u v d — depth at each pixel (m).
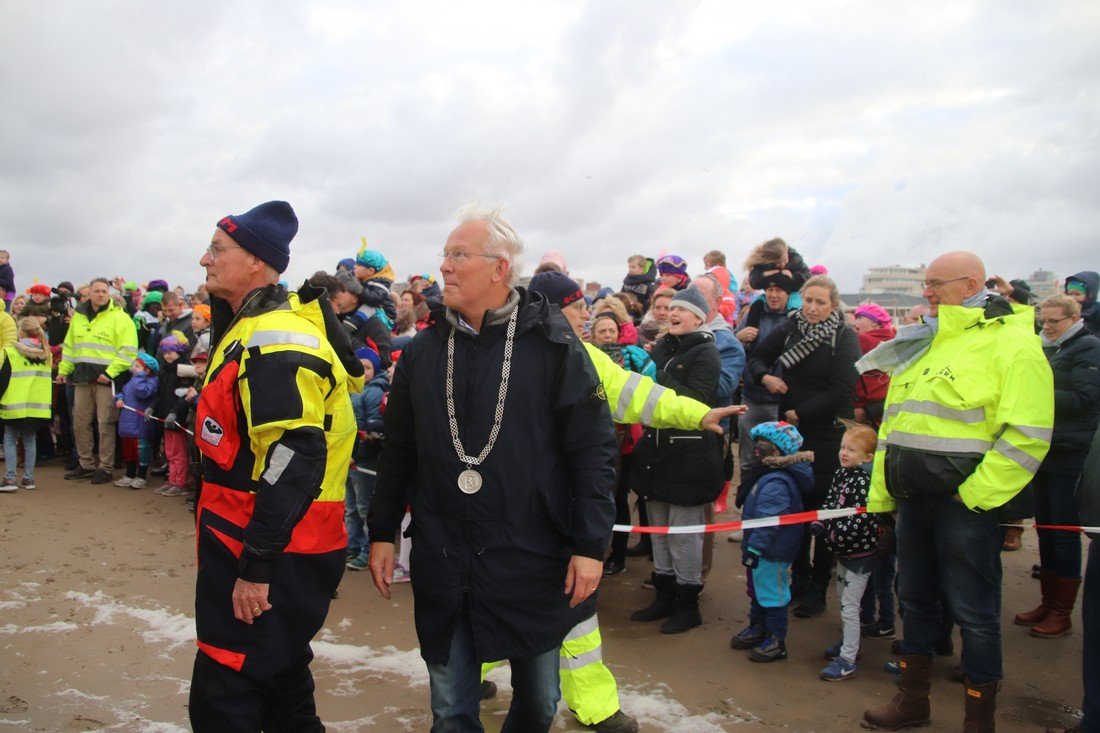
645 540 6.25
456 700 2.47
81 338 8.27
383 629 4.64
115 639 4.39
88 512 7.13
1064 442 4.65
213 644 2.41
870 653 4.38
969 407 3.21
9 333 7.82
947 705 3.77
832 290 4.95
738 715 3.63
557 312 2.58
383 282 7.69
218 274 2.60
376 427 5.52
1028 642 4.53
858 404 5.65
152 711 3.57
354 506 5.79
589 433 2.49
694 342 4.63
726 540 6.51
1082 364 4.61
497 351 2.49
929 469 3.25
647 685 3.94
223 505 2.47
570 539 2.49
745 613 4.98
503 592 2.40
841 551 4.04
